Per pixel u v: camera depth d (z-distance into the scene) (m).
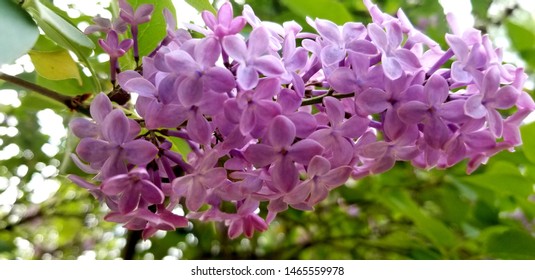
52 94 0.26
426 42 0.24
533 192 0.37
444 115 0.23
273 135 0.22
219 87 0.21
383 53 0.22
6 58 0.21
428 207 0.50
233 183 0.24
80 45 0.24
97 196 0.24
